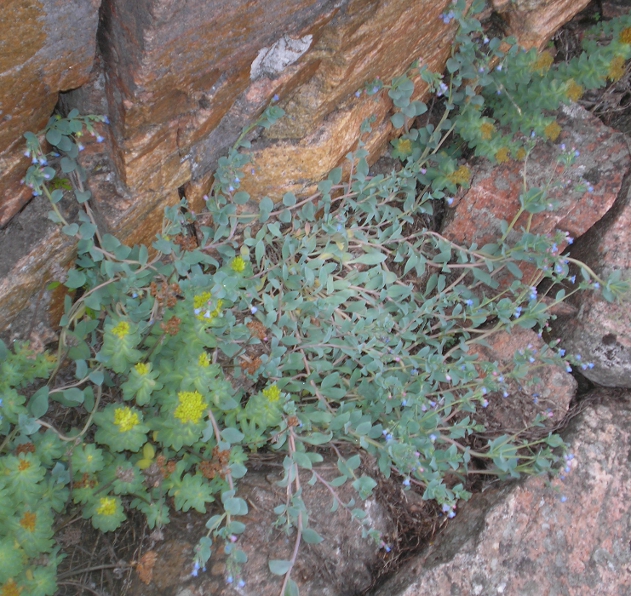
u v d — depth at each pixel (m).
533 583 0.68
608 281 0.79
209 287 0.69
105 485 0.63
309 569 0.66
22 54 0.49
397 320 0.84
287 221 0.78
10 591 0.54
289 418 0.67
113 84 0.56
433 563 0.68
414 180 0.85
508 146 0.86
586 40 0.88
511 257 0.81
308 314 0.79
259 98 0.67
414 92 0.84
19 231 0.61
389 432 0.70
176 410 0.57
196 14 0.51
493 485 0.76
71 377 0.71
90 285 0.69
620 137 0.87
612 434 0.78
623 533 0.72
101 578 0.65
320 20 0.62
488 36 0.87
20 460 0.56
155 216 0.69
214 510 0.69
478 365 0.82
